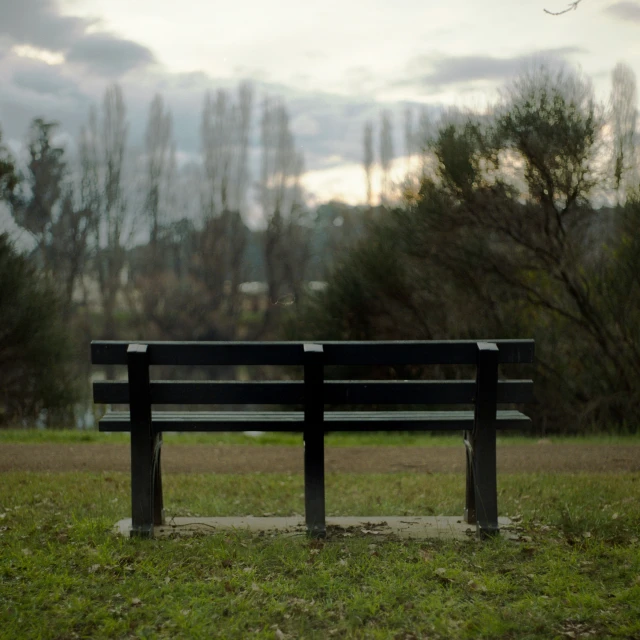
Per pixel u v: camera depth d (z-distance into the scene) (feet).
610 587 11.98
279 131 190.70
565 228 53.42
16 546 13.91
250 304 183.01
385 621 10.82
